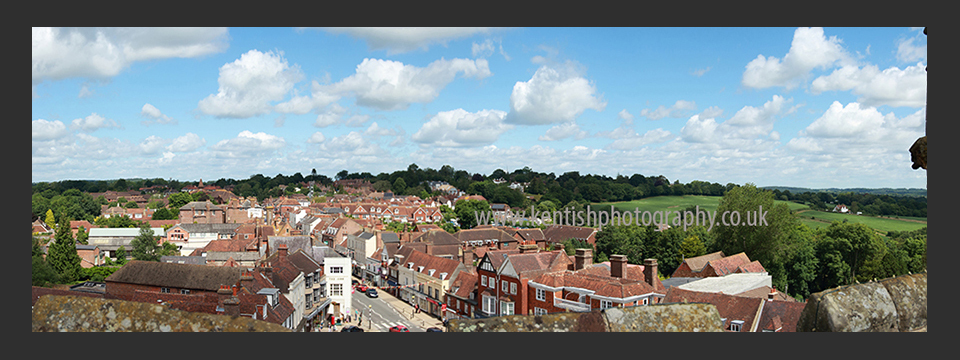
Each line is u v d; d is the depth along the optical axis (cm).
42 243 10031
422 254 8981
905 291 980
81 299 1122
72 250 8219
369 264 10969
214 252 9606
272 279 5516
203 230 14062
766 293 5459
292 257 6769
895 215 14575
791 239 9200
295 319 5541
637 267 5778
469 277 7450
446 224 17012
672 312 988
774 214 8731
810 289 9506
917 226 12688
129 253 12444
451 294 7444
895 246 9806
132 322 1101
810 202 16525
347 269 7625
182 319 1090
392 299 9188
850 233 9344
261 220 15162
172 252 11150
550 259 6241
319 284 6938
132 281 5206
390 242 10562
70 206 19062
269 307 4472
